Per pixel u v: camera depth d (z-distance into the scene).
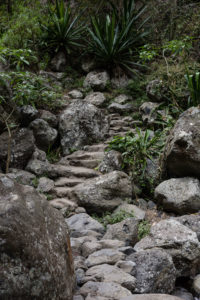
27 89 4.43
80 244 2.74
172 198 3.46
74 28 8.01
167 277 2.24
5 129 4.54
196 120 3.66
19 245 1.48
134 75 7.35
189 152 3.48
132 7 7.64
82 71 7.63
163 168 3.92
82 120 5.36
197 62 6.38
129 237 2.86
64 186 4.11
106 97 6.87
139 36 7.36
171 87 5.61
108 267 2.24
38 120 4.88
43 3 8.36
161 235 2.62
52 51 7.55
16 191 1.79
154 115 5.55
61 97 6.07
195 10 7.46
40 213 1.79
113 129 5.77
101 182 3.70
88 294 1.92
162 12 7.82
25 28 6.93
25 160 4.34
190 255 2.46
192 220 2.94
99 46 7.23
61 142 5.23
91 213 3.67
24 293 1.45
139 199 3.84
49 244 1.70
